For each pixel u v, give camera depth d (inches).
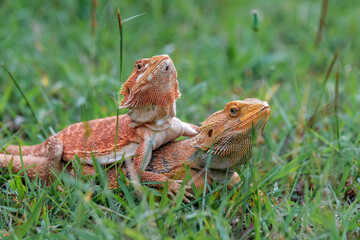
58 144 285.7
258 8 626.2
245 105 246.7
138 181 250.1
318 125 355.6
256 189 247.0
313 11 605.9
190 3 609.9
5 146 312.3
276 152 327.6
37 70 440.1
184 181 239.3
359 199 250.8
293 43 560.7
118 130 275.7
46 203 255.4
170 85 252.8
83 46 512.1
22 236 222.4
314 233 228.7
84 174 278.1
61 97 411.5
